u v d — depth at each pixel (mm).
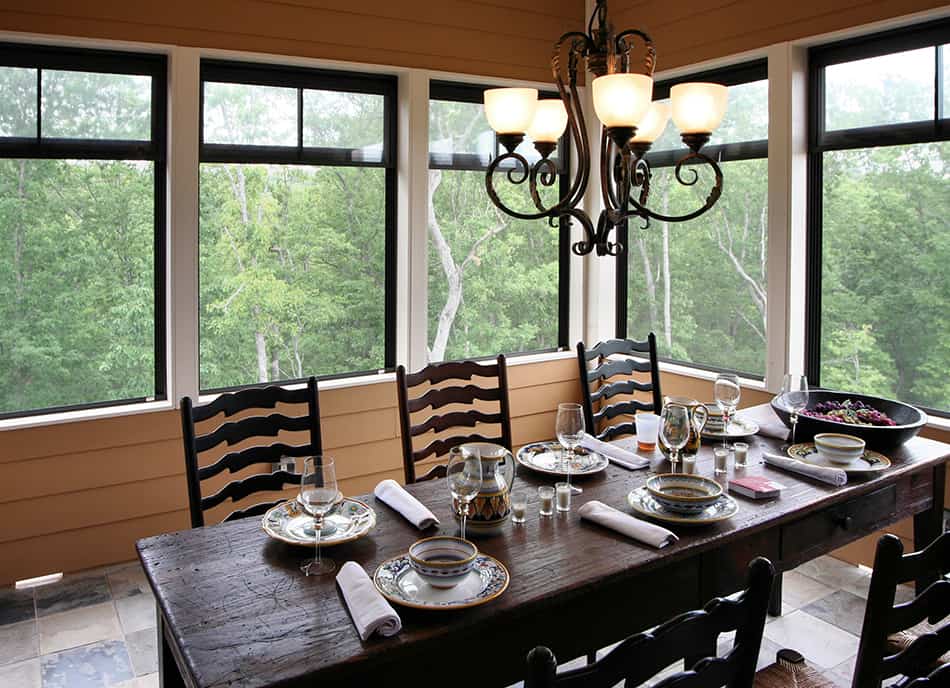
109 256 3615
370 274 4320
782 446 2902
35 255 3465
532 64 4590
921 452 2779
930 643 1574
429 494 2449
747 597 1304
